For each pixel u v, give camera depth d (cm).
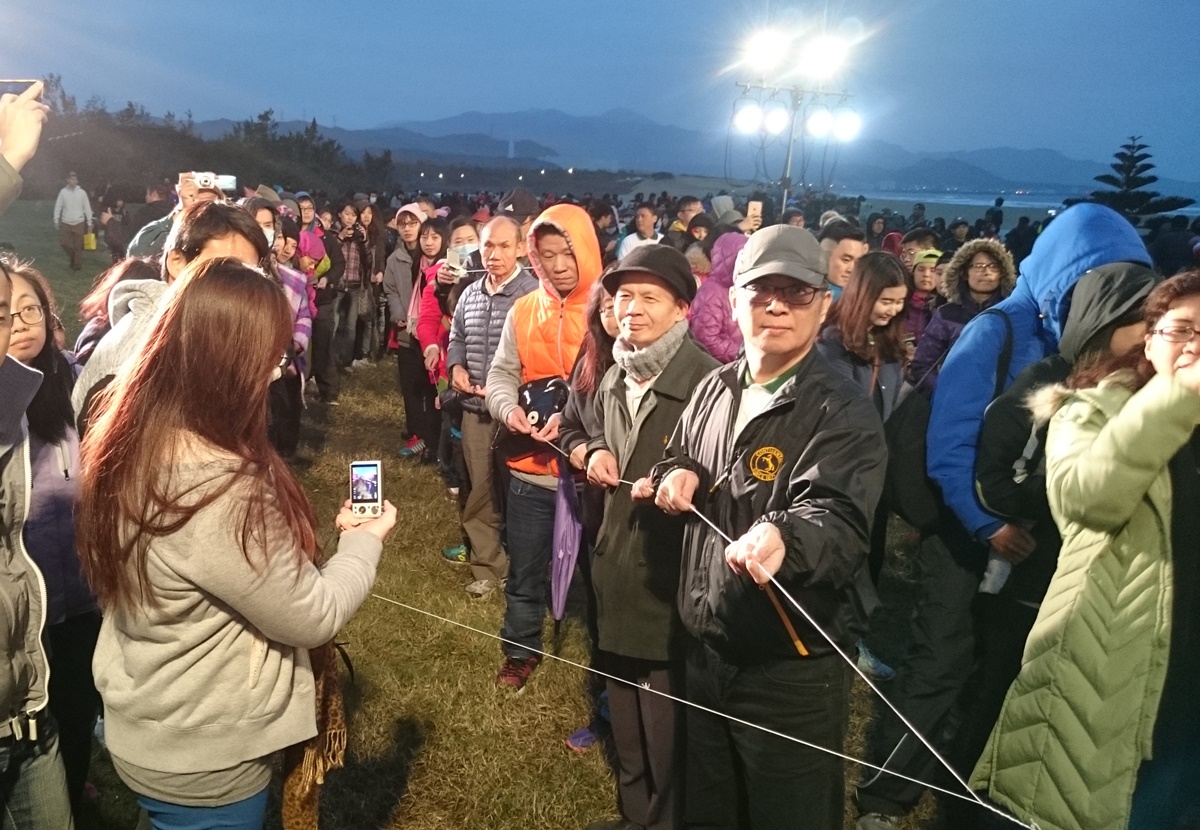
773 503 154
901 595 251
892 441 193
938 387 185
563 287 278
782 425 155
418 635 313
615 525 205
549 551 285
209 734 139
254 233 221
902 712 177
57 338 201
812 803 160
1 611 151
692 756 181
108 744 147
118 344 195
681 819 205
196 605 134
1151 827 117
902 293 249
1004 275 310
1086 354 138
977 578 171
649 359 198
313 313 600
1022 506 149
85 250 1470
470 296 349
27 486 155
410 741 258
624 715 218
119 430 130
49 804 167
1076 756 123
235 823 147
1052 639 126
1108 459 115
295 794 158
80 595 188
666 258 198
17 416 155
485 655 303
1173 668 116
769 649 155
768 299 153
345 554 154
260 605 131
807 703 156
